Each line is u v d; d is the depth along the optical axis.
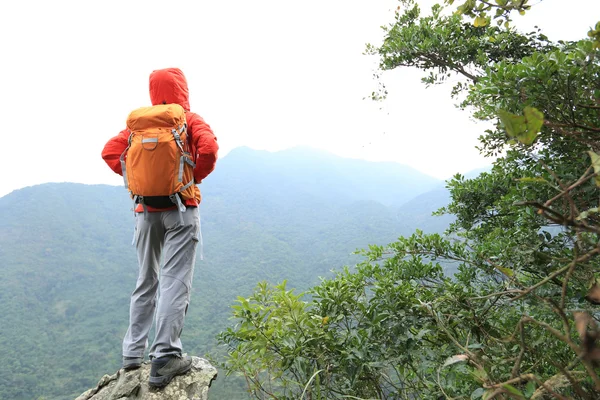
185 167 2.09
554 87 1.46
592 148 1.30
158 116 2.04
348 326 2.04
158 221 2.12
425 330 1.79
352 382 1.79
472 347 1.49
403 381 1.94
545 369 1.43
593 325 0.59
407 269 2.39
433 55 5.09
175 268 2.04
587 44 1.34
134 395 1.93
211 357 2.24
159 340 1.94
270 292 2.15
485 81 1.68
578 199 1.56
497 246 2.02
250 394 1.97
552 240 1.71
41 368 123.25
